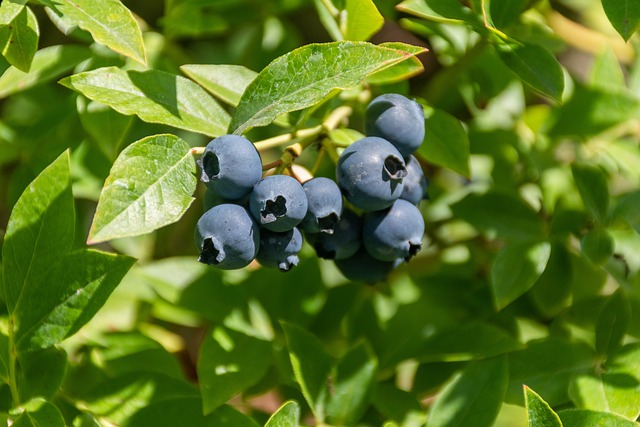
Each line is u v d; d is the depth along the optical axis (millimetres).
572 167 597
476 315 624
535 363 573
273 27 682
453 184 688
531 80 558
